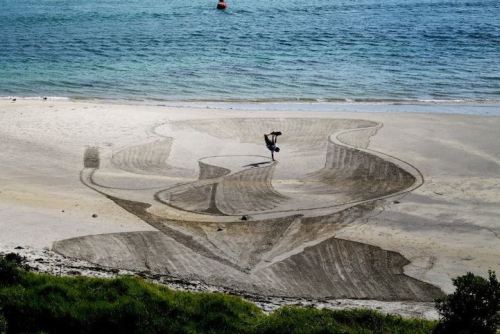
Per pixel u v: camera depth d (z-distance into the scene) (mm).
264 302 19469
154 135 38906
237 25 93750
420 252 23953
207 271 22141
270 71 61906
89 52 73250
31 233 24719
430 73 60844
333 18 100625
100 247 23703
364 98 51656
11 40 82125
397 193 29969
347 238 25016
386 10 110062
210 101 50719
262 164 34125
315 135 39219
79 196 29328
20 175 32094
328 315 16953
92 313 16125
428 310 19219
